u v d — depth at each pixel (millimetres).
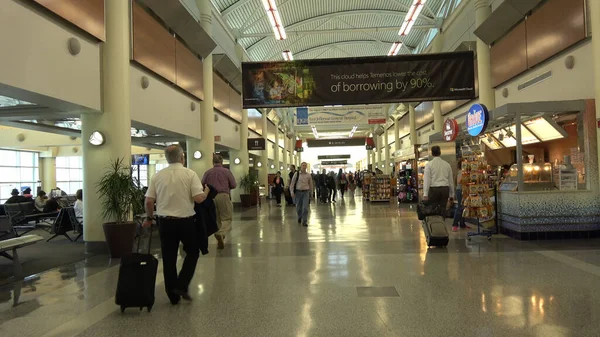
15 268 5816
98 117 7652
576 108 7688
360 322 3807
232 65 15344
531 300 4277
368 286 4980
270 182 27109
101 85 7605
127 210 7426
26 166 20297
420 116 21547
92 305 4543
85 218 7793
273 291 4883
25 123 9844
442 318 3850
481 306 4141
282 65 11852
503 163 11672
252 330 3689
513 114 7938
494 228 8641
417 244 7695
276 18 12656
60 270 6359
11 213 12070
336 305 4305
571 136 8883
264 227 11000
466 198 8008
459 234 8664
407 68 11602
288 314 4078
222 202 7754
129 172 7617
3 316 4211
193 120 12438
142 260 4266
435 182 7527
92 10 7133
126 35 7879
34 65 5789
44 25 6020
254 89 11867
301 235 9305
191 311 4246
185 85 11461
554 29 8758
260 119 23344
